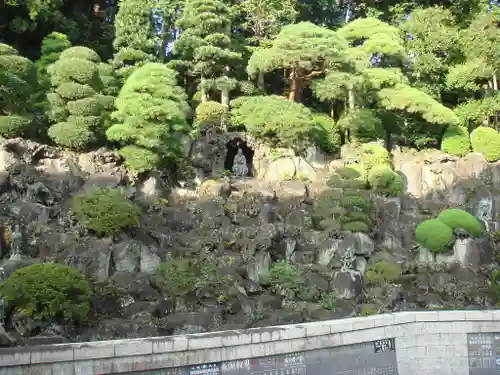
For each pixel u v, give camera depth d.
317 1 52.03
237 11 45.53
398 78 41.62
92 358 16.66
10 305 20.33
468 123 45.00
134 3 41.06
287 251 30.83
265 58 38.72
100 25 47.72
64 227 29.17
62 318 21.06
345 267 28.34
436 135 43.41
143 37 40.69
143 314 24.03
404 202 37.03
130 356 17.03
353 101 41.53
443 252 31.38
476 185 38.19
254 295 27.02
